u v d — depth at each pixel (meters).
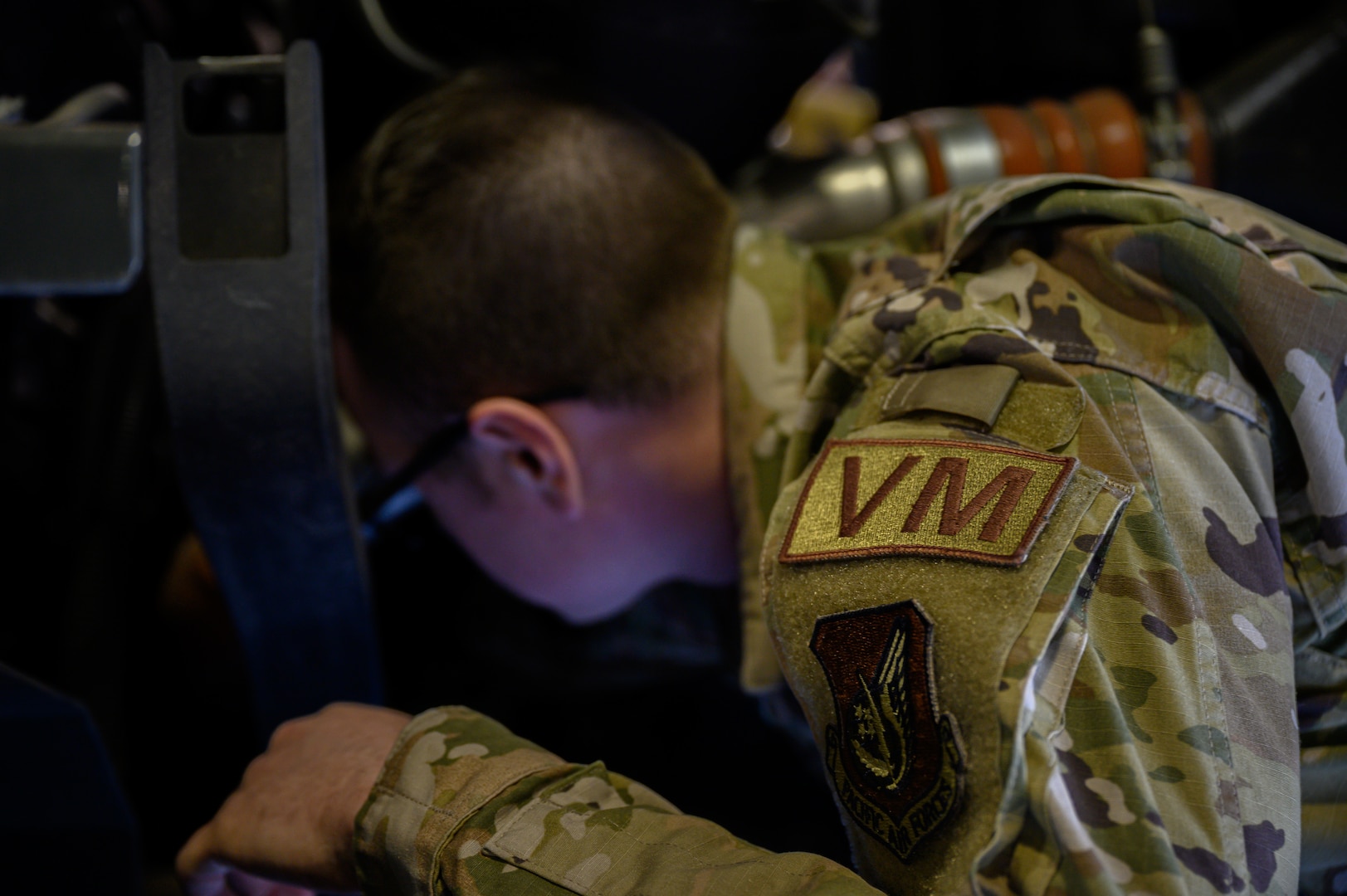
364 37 0.95
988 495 0.46
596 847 0.47
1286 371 0.51
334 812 0.54
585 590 0.79
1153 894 0.39
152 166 0.58
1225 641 0.47
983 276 0.58
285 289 0.58
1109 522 0.45
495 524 0.76
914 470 0.49
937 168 1.03
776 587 0.49
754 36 0.92
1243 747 0.45
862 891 0.42
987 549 0.44
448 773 0.52
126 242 0.49
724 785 1.06
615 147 0.69
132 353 0.96
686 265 0.70
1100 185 0.57
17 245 0.48
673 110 1.00
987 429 0.51
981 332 0.53
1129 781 0.41
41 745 0.55
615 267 0.68
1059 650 0.43
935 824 0.42
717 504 0.73
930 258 0.61
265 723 0.83
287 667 0.79
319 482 0.63
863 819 0.46
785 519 0.52
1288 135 1.07
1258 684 0.47
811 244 1.03
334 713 0.63
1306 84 1.06
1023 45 1.15
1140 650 0.45
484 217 0.67
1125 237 0.54
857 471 0.51
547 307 0.67
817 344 0.69
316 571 0.70
